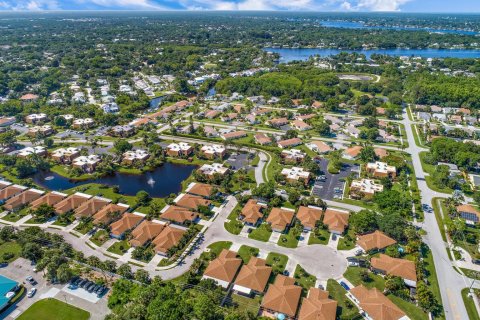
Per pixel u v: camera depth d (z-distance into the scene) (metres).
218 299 97.44
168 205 147.25
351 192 155.25
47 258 108.25
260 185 154.75
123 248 120.88
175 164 189.25
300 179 164.88
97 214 136.25
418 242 118.81
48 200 145.25
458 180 167.50
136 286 100.69
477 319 94.25
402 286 102.88
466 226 134.25
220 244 123.31
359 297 97.44
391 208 139.38
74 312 94.38
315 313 90.06
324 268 112.00
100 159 187.38
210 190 154.88
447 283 106.31
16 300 98.38
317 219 134.00
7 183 163.25
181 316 89.06
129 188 164.00
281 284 101.38
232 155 199.75
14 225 133.62
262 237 127.31
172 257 116.38
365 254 118.12
